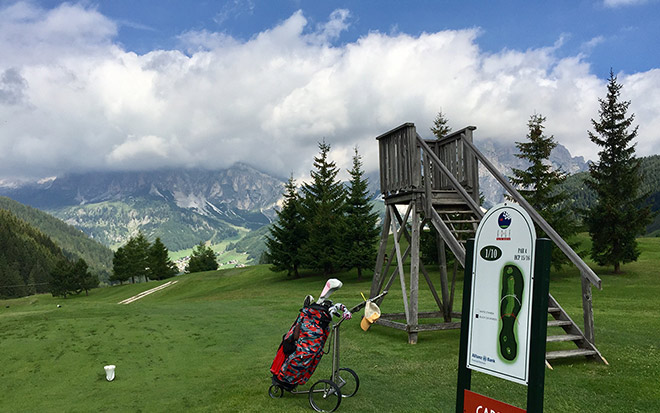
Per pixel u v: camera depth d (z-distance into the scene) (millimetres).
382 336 10398
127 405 6184
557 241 8273
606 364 7504
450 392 6324
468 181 10703
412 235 10102
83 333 10672
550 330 10898
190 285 59094
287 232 44375
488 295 4188
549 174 29625
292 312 14555
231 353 9227
